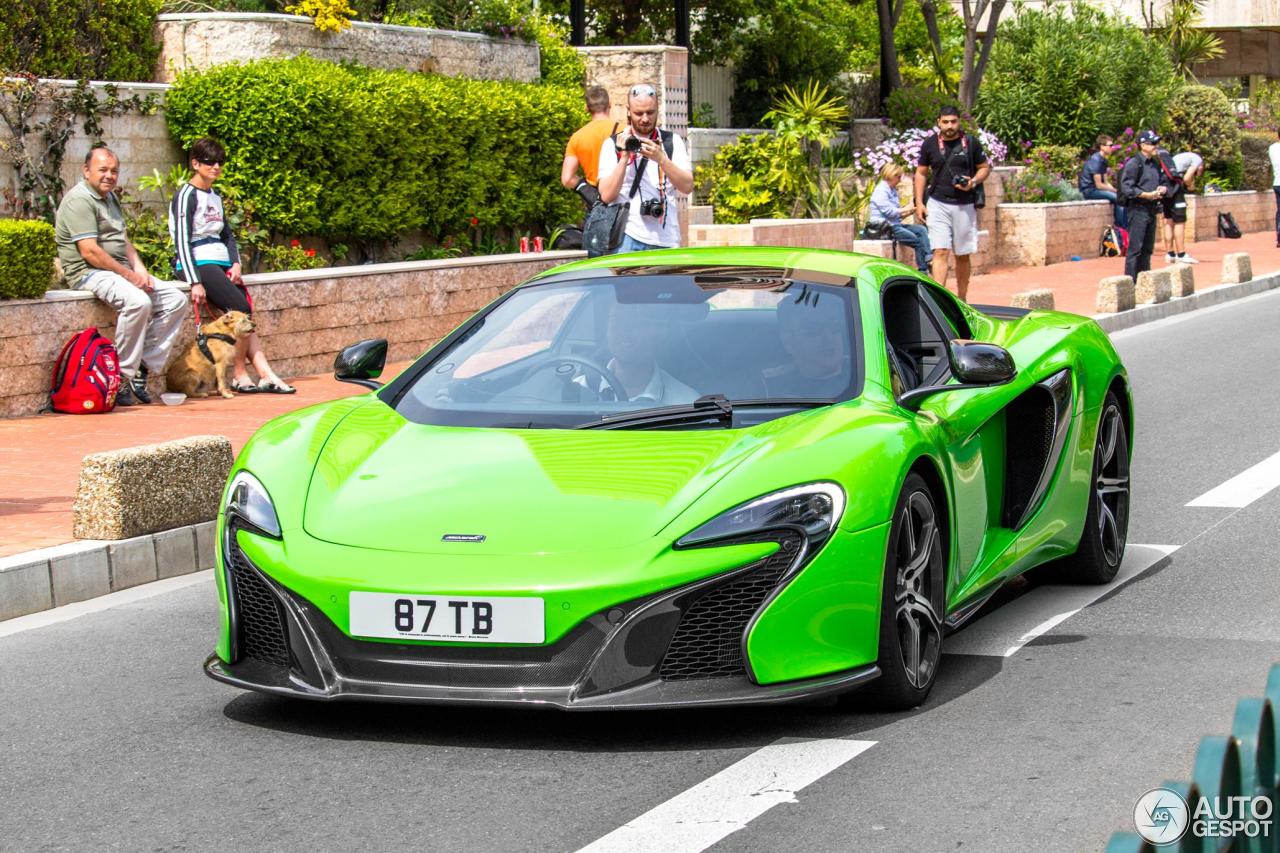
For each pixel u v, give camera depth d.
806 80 31.89
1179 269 20.66
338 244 17.98
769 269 5.98
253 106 16.28
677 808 4.13
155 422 11.10
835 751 4.58
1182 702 5.04
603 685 4.43
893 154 25.48
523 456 5.00
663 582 4.43
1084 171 29.03
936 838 3.90
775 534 4.55
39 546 7.17
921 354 5.92
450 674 4.49
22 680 5.67
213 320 12.76
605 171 11.21
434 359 5.89
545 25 24.88
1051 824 3.99
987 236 25.58
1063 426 6.37
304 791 4.35
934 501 5.29
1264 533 7.71
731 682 4.50
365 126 17.59
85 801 4.34
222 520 5.03
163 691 5.45
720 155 24.55
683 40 27.28
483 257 15.84
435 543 4.60
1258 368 14.49
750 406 5.24
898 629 4.96
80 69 16.00
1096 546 6.68
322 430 5.38
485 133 19.70
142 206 15.86
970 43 30.86
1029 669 5.46
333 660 4.61
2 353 11.20
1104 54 33.12
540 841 3.92
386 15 20.89
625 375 5.48
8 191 14.32
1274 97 43.81
